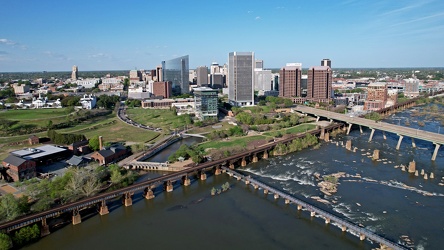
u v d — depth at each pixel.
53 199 178.50
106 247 147.88
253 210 180.88
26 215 160.25
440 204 183.62
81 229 162.75
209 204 189.00
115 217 174.62
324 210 177.62
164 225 166.12
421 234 153.88
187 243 150.12
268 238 153.12
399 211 176.00
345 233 156.25
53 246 148.75
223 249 145.25
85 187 186.38
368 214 173.00
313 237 153.38
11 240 143.38
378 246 145.38
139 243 150.50
